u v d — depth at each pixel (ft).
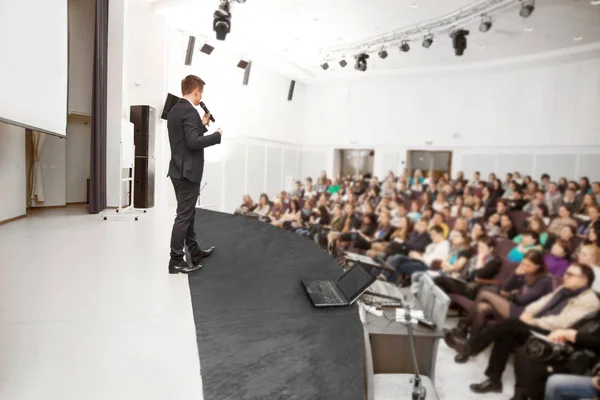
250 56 33.78
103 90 17.94
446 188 33.42
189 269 8.61
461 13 23.52
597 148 26.58
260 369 4.76
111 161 18.85
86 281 7.73
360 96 39.55
